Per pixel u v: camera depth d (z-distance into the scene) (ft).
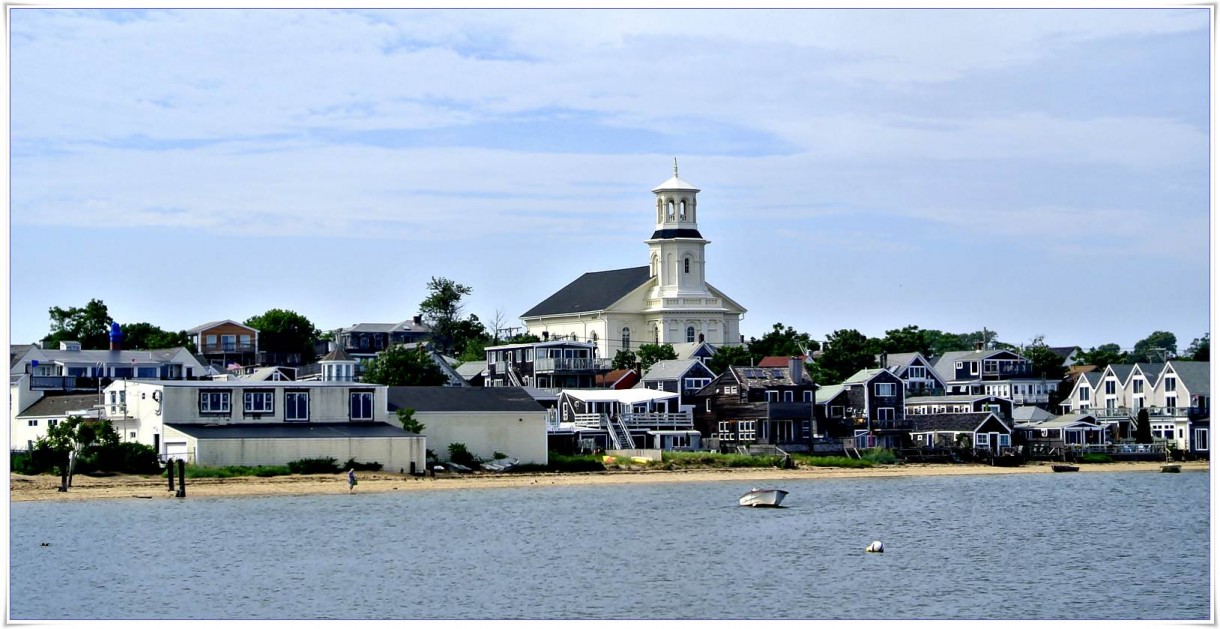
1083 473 559.38
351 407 490.49
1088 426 647.56
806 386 607.37
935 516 392.06
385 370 618.44
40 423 516.32
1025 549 331.16
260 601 268.82
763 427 589.73
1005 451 599.98
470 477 479.00
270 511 386.11
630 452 549.95
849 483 500.33
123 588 278.87
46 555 311.68
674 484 480.23
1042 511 406.21
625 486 469.98
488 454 504.84
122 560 307.17
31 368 594.65
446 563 306.96
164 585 281.95
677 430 590.14
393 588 280.92
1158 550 331.16
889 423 622.95
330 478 452.35
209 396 471.62
